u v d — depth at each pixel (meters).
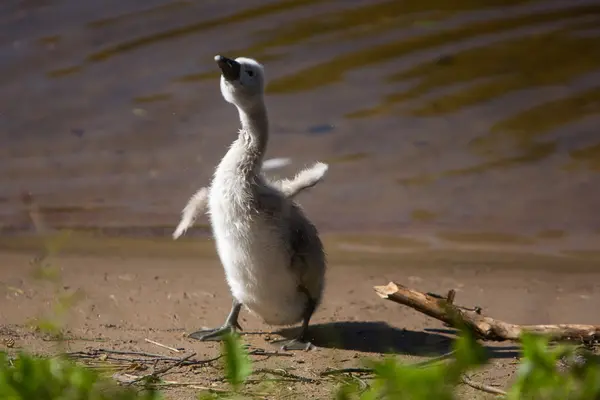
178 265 13.16
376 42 22.16
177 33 23.11
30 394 5.73
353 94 19.92
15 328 10.08
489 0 23.95
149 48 22.55
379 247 14.06
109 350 9.27
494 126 18.62
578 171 16.86
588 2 23.69
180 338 10.02
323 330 10.52
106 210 15.55
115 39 23.06
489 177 16.70
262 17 23.66
